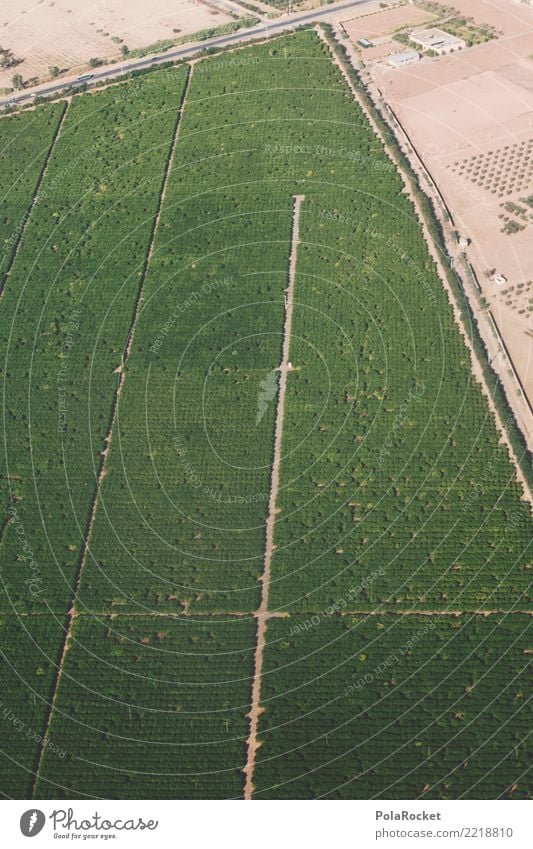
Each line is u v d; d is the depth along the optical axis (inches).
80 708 5098.4
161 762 4867.1
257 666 5211.6
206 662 5231.3
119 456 6274.6
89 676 5221.5
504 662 5132.9
